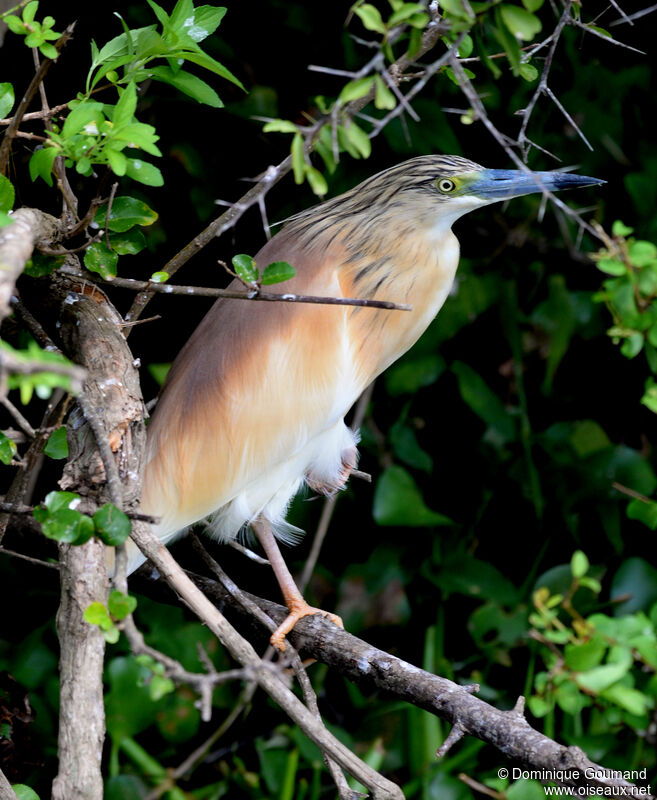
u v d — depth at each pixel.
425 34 4.23
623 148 7.44
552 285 7.20
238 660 3.24
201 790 6.99
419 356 7.07
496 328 7.27
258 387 5.22
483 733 3.89
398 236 5.39
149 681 2.91
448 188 5.29
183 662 6.79
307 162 3.14
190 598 3.32
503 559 7.66
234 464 5.20
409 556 7.44
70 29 3.65
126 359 3.88
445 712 4.09
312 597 7.29
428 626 7.46
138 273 6.68
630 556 7.59
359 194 5.49
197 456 5.16
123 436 3.64
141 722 6.61
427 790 6.76
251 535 6.01
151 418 5.37
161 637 6.82
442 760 7.00
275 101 6.50
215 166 6.58
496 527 7.60
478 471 7.40
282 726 7.20
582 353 7.62
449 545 7.44
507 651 7.25
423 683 4.25
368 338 5.55
